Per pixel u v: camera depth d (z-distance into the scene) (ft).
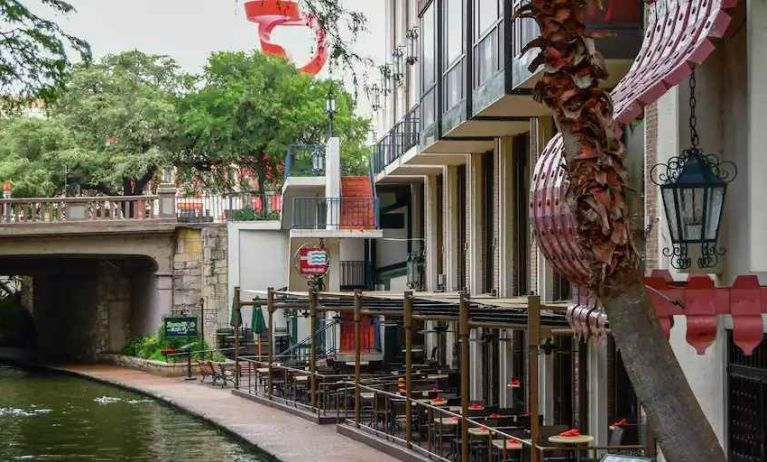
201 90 160.86
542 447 50.06
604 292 22.76
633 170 54.85
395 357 114.93
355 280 133.59
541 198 40.55
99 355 146.30
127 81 157.79
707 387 40.22
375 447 72.54
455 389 85.10
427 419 70.79
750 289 31.22
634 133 54.90
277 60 158.30
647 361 22.58
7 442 80.69
